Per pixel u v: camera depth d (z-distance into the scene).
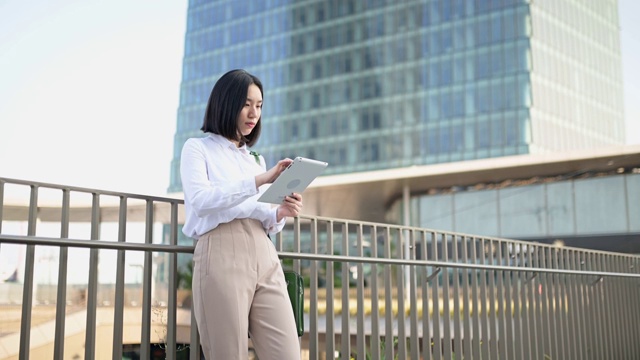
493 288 4.74
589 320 5.94
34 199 2.31
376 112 63.12
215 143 2.41
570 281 5.74
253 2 73.38
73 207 8.02
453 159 58.59
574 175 26.48
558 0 62.94
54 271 6.19
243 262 2.26
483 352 4.60
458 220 29.28
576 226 26.25
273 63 70.44
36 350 5.91
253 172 2.48
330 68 66.81
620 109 69.75
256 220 2.37
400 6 64.31
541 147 56.75
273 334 2.29
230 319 2.21
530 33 57.78
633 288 7.04
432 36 62.12
